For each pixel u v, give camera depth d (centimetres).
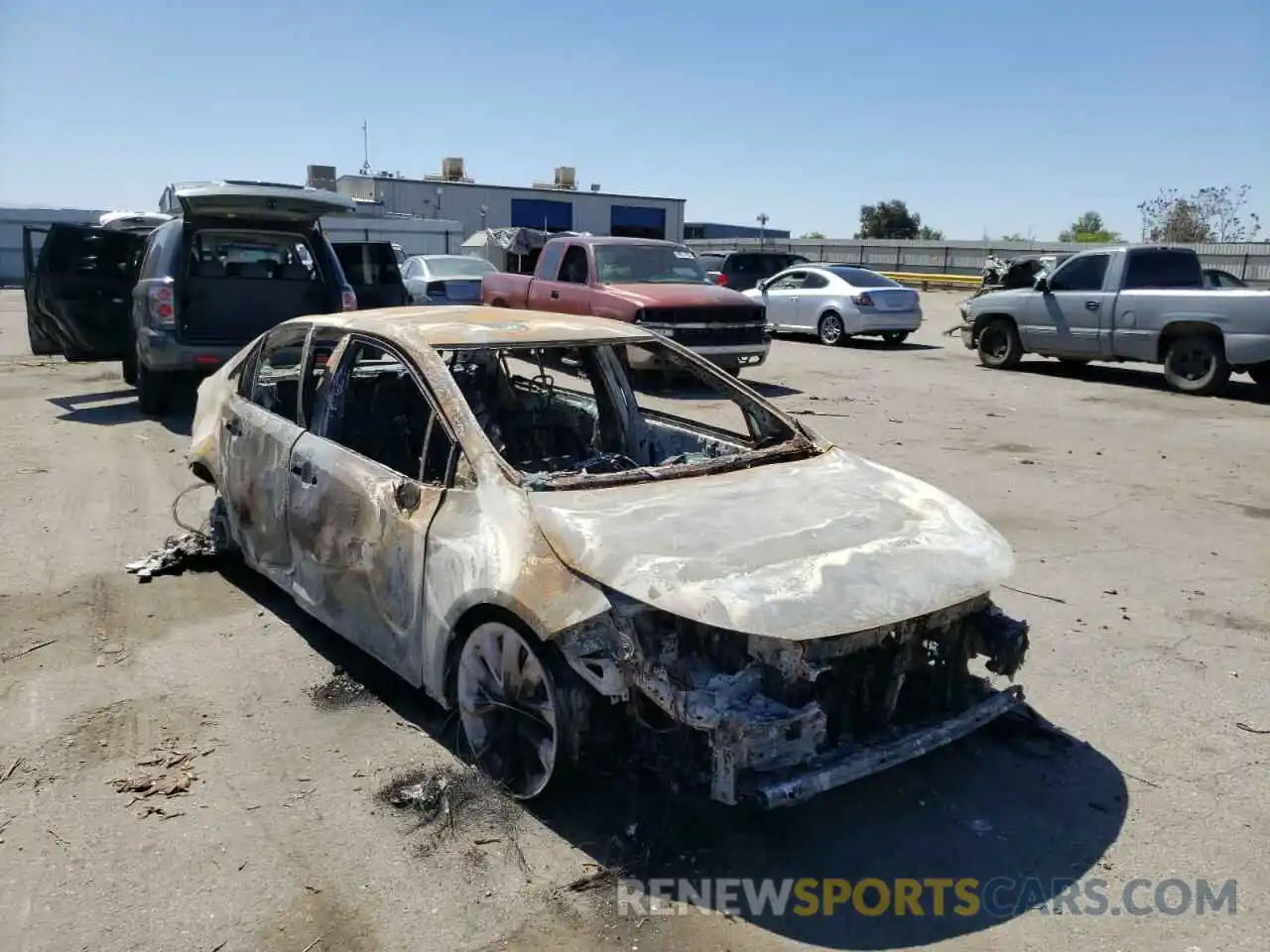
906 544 362
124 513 695
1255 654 496
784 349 1867
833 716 333
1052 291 1484
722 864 325
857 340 2070
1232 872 326
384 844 330
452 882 312
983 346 1598
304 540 455
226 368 595
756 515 368
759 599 315
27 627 498
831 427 1074
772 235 7506
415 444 509
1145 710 437
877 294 1883
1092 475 873
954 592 347
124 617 512
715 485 394
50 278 1061
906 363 1666
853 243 4753
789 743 308
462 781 363
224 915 295
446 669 373
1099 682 463
